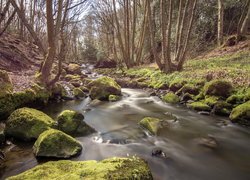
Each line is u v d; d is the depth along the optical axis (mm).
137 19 32156
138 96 14289
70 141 6402
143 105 12203
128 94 14828
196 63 17984
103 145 7031
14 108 9398
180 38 18672
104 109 11445
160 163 6066
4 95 9070
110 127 8703
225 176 5570
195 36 23516
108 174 4125
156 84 15672
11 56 18938
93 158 6180
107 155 6391
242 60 15641
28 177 4328
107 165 4527
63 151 6113
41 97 11266
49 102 12320
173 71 16812
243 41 19688
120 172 4211
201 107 10492
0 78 9625
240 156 6590
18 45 23750
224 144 7348
